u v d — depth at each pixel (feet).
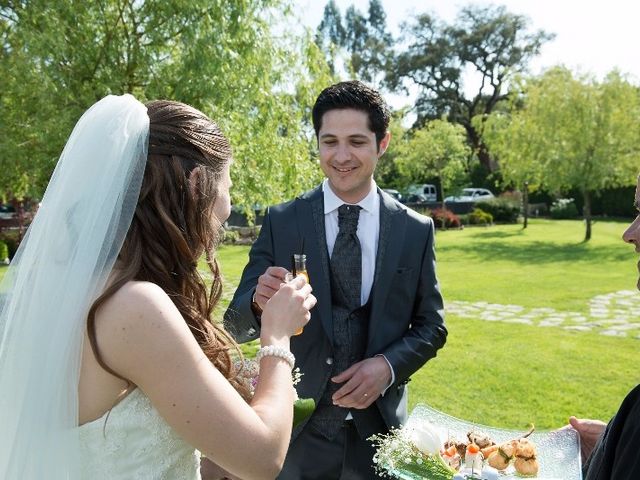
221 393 4.01
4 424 4.24
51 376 4.03
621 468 4.80
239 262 52.24
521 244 65.82
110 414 4.09
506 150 81.97
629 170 67.41
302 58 27.73
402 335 8.01
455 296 36.45
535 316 30.71
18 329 4.22
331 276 7.94
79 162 4.25
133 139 4.27
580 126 66.13
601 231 78.07
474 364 22.50
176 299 4.40
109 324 3.93
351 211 7.96
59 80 22.56
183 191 4.38
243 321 7.57
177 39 25.11
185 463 4.48
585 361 22.85
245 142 25.13
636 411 4.92
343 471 7.83
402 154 105.29
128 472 4.17
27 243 4.41
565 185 69.56
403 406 8.18
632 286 38.78
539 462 7.30
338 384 7.78
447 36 151.02
